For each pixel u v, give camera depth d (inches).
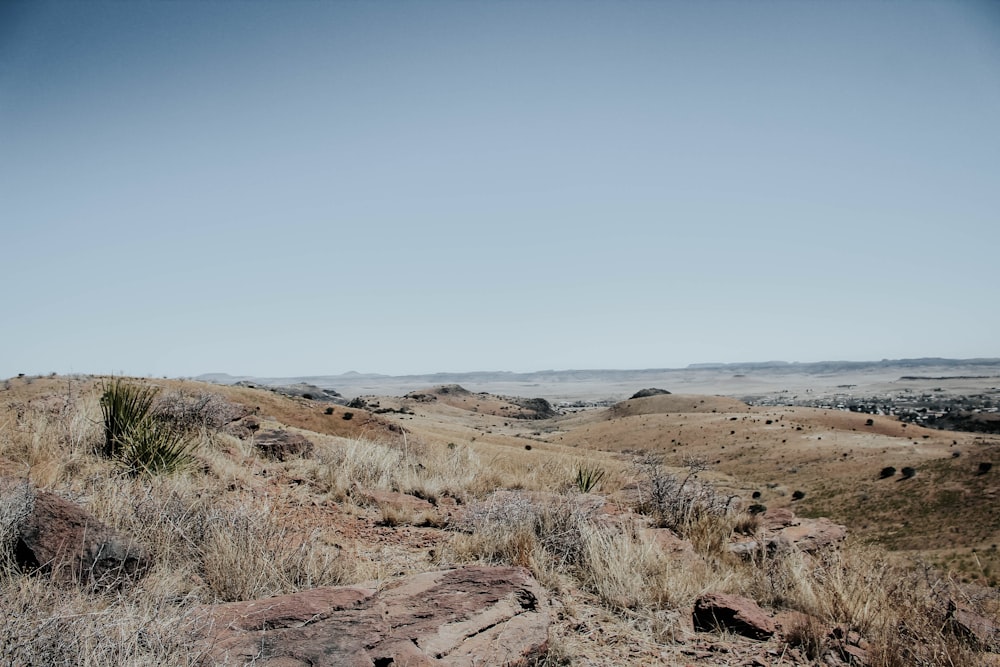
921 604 212.5
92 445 323.9
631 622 192.7
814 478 3747.5
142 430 312.8
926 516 2605.8
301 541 234.5
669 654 171.9
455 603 174.2
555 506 293.4
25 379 625.3
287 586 199.6
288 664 137.5
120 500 233.6
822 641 180.1
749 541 303.4
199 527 224.1
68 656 127.3
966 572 563.2
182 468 301.4
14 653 125.3
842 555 270.7
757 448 4817.9
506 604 176.6
